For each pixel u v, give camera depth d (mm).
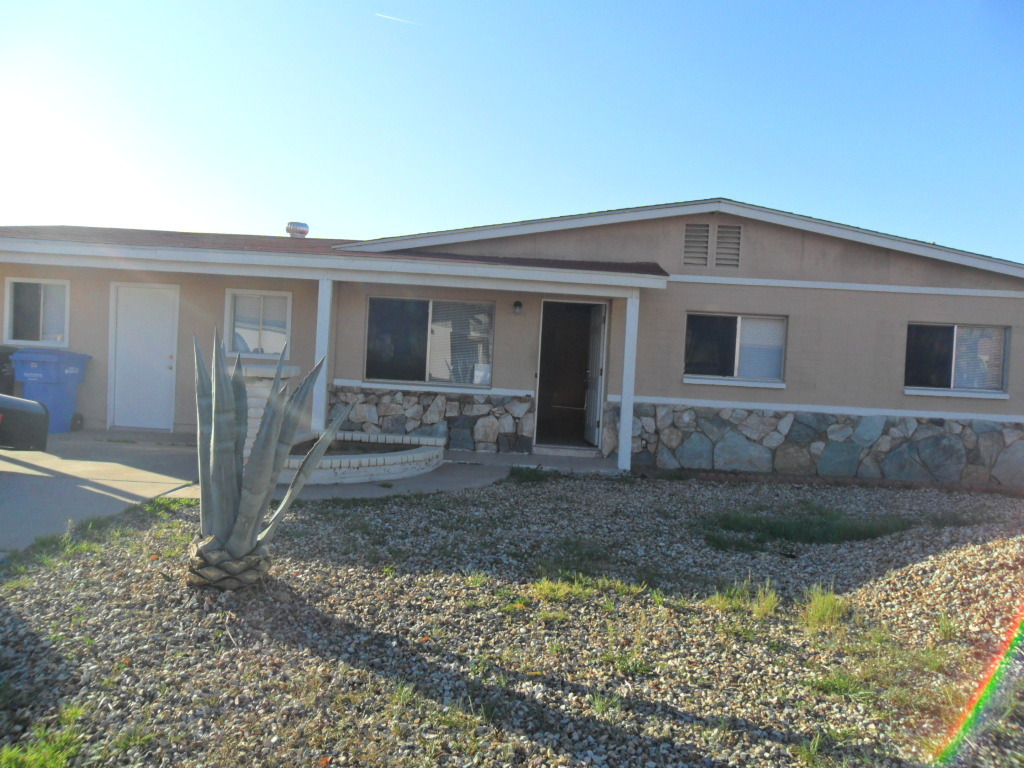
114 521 6195
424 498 8008
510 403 11141
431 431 11125
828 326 11195
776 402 11219
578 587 5227
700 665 4059
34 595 4461
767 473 11102
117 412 11469
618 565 5930
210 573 4570
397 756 3078
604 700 3607
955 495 10070
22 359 10594
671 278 11172
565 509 7926
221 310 11375
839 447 11164
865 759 3145
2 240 9828
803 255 11180
